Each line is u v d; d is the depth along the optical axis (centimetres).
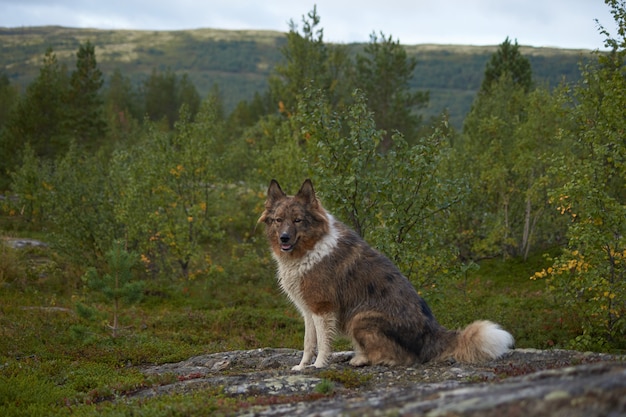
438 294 1392
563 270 1355
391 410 495
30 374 1052
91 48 5531
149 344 1333
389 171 1398
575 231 1316
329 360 921
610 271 1312
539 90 2612
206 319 1645
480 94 4347
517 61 4722
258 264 2442
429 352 848
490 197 2628
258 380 823
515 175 2577
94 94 5497
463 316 1633
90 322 1510
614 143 1374
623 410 394
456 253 1485
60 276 2100
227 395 765
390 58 4753
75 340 1344
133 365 1202
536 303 1806
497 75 4731
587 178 1312
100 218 2283
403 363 848
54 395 916
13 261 2053
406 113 4675
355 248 898
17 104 5156
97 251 2278
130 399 809
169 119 9581
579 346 1295
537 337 1429
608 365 516
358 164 1362
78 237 2258
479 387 545
